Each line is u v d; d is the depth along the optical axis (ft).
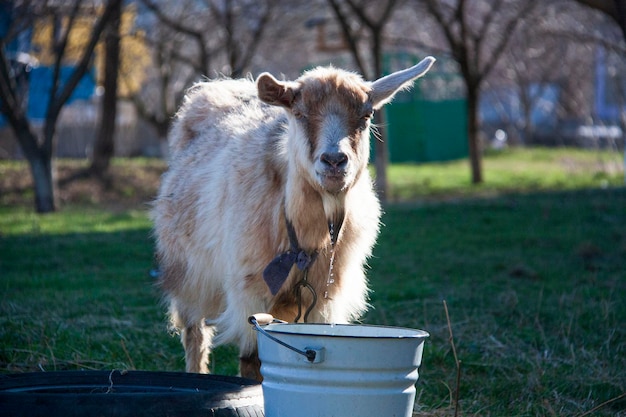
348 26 62.95
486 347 24.27
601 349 23.95
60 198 65.41
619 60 104.83
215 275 19.71
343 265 18.26
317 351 13.23
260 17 71.00
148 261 38.45
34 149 57.62
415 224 49.37
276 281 17.40
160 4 75.82
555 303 29.55
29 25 57.11
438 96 119.14
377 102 17.98
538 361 22.76
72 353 23.08
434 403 20.03
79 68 57.62
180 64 95.50
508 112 155.22
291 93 17.12
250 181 18.38
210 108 22.95
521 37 97.76
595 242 42.11
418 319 27.53
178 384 16.42
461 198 64.64
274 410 13.84
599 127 131.03
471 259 38.60
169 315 25.20
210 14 75.51
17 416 13.48
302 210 17.33
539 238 43.75
